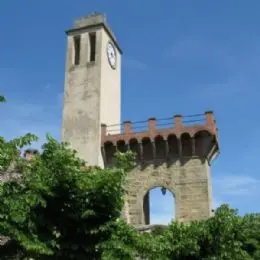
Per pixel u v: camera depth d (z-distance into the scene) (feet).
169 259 71.46
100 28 164.04
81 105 154.30
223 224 75.72
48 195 53.57
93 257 54.70
